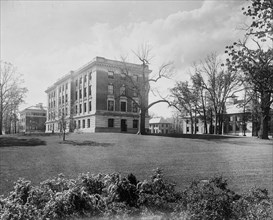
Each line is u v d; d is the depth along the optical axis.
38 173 11.54
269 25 6.73
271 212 5.29
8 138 31.97
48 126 82.06
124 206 5.84
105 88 55.34
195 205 5.14
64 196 5.59
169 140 30.44
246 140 33.06
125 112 57.00
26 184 6.33
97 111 53.75
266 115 36.41
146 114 59.78
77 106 63.06
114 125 55.50
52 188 6.50
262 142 30.56
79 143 25.89
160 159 16.39
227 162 15.38
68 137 33.38
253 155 18.77
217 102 47.66
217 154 19.27
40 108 105.12
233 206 5.07
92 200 5.79
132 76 57.78
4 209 5.01
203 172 12.18
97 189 6.65
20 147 22.11
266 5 6.41
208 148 23.52
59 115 43.94
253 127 60.41
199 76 46.72
